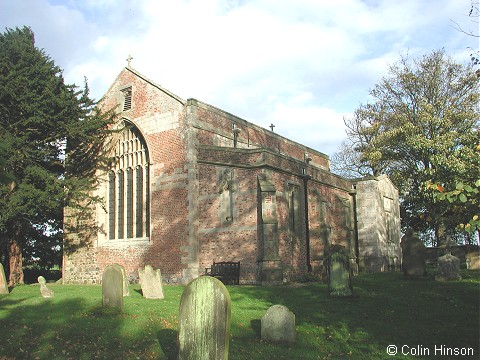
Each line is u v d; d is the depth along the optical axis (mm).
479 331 11773
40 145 25641
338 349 11156
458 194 8453
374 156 41500
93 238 27500
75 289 20500
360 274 28688
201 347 8438
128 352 10719
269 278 21047
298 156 37875
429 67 41344
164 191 24438
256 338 11703
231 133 27812
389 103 43969
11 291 19156
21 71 23922
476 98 39156
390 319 13281
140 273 16641
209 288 8555
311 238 26891
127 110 26922
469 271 22906
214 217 23250
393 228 36000
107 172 27781
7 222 25234
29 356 10625
